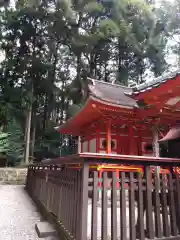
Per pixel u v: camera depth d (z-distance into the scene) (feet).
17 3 68.23
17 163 56.49
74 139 71.20
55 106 75.72
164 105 16.52
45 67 68.59
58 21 68.95
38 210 19.66
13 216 17.28
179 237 9.70
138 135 31.99
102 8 72.54
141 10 72.49
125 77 74.64
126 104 25.68
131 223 9.06
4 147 53.78
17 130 57.41
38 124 75.36
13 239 11.53
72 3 72.13
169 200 10.16
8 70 66.49
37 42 72.84
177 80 11.66
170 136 18.06
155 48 76.18
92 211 8.45
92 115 29.71
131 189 9.40
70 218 9.77
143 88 14.23
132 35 69.92
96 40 68.44
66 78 82.02
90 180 8.61
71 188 10.16
